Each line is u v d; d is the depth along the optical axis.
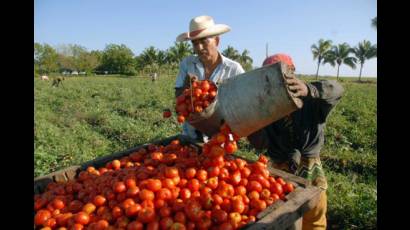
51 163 8.18
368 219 5.72
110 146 10.38
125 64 78.81
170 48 68.56
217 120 3.39
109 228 2.75
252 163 3.89
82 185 3.55
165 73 70.94
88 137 11.02
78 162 8.41
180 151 4.12
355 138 11.83
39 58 79.19
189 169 3.47
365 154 9.58
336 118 15.31
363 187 7.09
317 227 4.05
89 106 18.42
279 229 2.83
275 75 3.00
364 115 17.08
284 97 3.00
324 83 3.42
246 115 3.19
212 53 4.63
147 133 11.57
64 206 3.24
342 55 67.00
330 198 6.45
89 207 3.07
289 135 4.05
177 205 3.00
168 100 20.34
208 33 4.36
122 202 3.07
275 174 3.64
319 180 3.93
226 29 4.61
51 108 18.06
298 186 3.42
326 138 11.53
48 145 9.76
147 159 3.99
